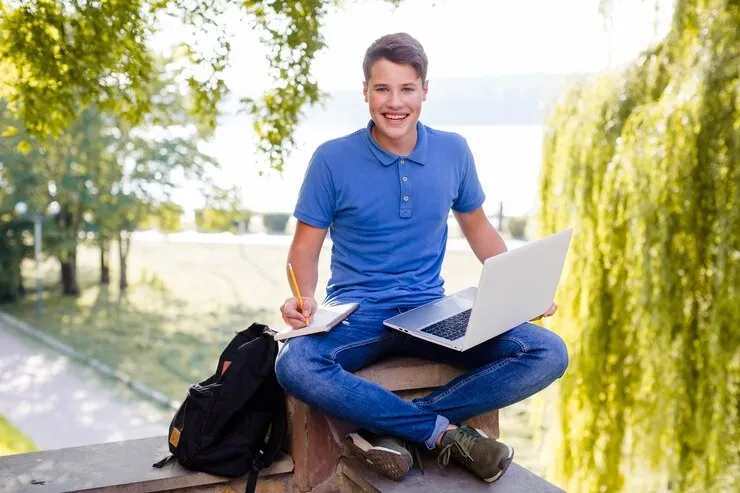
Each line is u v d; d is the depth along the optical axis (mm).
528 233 4668
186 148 17406
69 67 4031
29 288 21766
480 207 2439
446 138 2303
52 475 2086
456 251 14133
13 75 4086
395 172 2188
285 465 2215
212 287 21750
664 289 3896
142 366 16328
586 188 4230
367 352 2148
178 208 18047
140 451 2246
